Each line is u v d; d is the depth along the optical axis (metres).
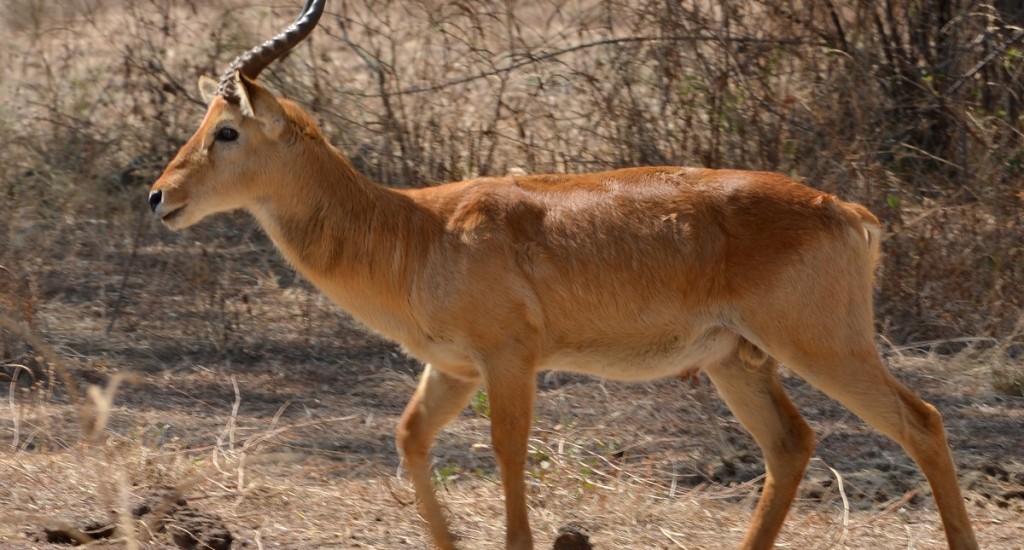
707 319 12.97
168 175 13.37
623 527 14.49
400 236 13.09
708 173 13.33
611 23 23.97
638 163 22.88
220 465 15.45
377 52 24.66
